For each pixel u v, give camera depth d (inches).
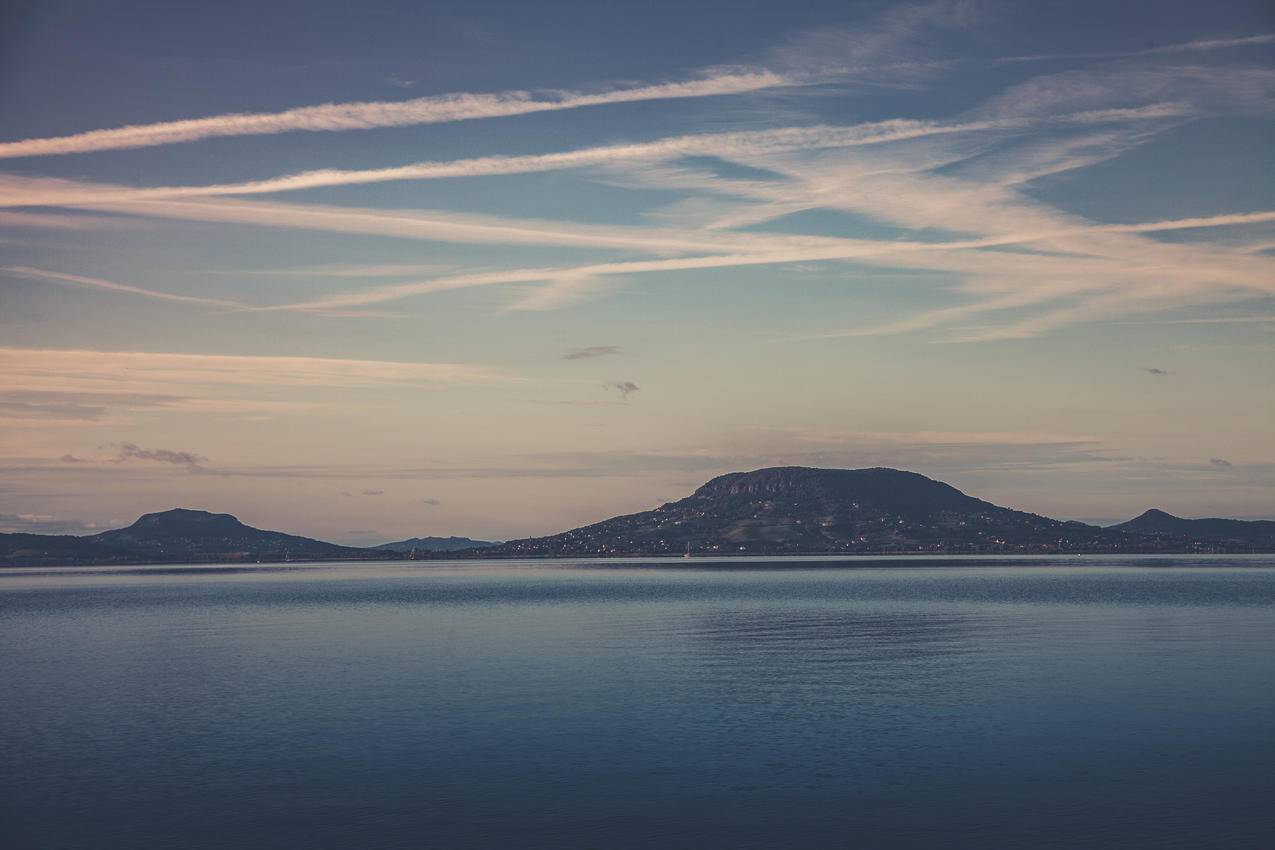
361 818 1813.5
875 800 1873.8
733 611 7007.9
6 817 1839.3
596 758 2214.6
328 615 7096.5
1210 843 1636.3
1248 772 2046.0
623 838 1689.2
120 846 1683.1
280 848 1665.8
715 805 1859.0
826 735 2415.1
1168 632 4936.0
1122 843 1638.8
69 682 3577.8
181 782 2063.2
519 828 1747.0
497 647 4594.0
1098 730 2443.4
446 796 1939.0
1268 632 4909.0
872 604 7628.0
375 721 2679.6
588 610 7313.0
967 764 2124.8
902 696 2957.7
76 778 2105.1
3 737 2544.3
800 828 1726.1
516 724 2605.8
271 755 2292.1
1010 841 1652.3
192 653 4542.3
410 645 4746.6
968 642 4527.6
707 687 3184.1
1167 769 2074.3
